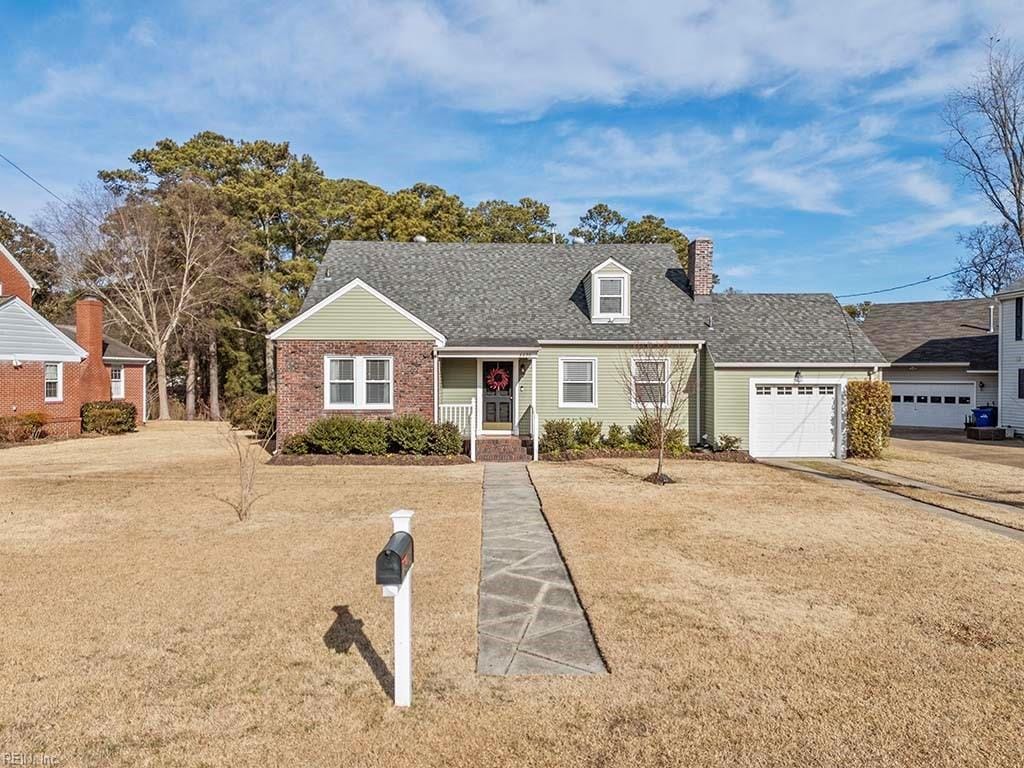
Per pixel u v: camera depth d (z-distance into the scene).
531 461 15.20
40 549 7.23
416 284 19.50
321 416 16.12
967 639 4.79
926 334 28.17
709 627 5.00
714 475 13.10
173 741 3.47
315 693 3.99
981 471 14.08
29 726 3.61
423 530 8.20
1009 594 5.76
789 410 16.94
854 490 11.34
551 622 5.23
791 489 11.37
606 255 21.30
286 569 6.48
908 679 4.15
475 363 17.75
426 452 15.57
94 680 4.14
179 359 38.94
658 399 15.00
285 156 38.22
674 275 20.38
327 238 36.66
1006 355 23.02
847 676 4.19
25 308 20.52
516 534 8.12
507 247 21.58
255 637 4.82
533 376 17.61
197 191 33.38
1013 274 37.34
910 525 8.50
